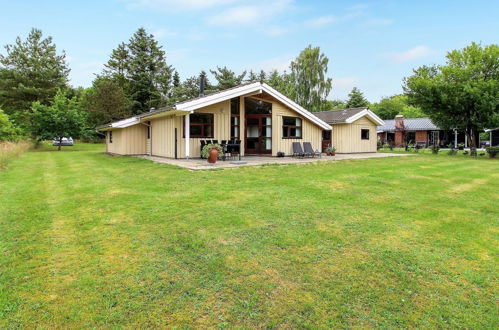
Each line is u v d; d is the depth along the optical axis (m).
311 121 17.34
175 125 14.03
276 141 16.06
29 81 31.09
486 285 2.87
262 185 7.45
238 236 4.02
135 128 18.27
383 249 3.65
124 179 8.38
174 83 47.38
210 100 12.90
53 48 33.62
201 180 8.11
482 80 18.42
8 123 22.31
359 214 5.07
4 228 4.32
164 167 10.84
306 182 7.93
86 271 3.08
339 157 15.92
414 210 5.38
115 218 4.77
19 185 7.60
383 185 7.69
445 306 2.54
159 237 3.98
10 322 2.29
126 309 2.46
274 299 2.62
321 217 4.88
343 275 3.03
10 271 3.06
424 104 20.42
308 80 38.16
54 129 24.22
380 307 2.52
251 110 15.83
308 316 2.39
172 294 2.68
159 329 2.23
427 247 3.73
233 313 2.42
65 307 2.48
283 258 3.38
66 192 6.70
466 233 4.23
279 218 4.79
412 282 2.91
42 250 3.57
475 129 19.75
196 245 3.71
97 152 21.72
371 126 22.00
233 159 13.74
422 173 9.98
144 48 42.41
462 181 8.49
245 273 3.05
